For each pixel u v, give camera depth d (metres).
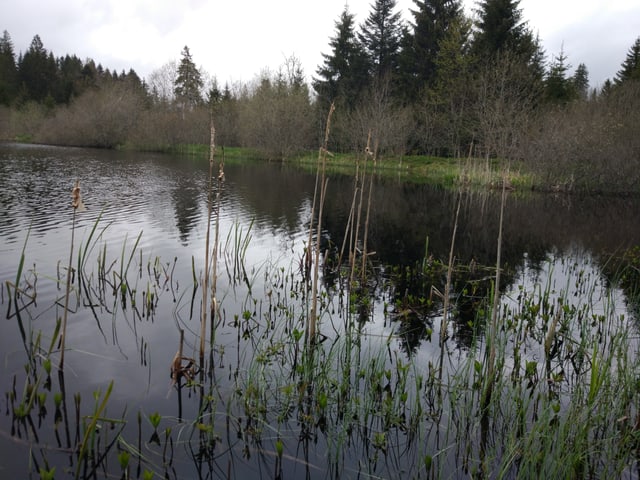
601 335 6.77
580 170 27.48
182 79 64.75
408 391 5.21
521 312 7.49
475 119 35.50
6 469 3.64
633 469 3.99
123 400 4.71
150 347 5.91
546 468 3.88
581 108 31.23
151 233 12.36
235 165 39.19
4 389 4.74
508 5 37.97
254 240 12.67
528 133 29.81
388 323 7.27
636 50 54.66
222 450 4.05
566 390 5.28
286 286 8.83
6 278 7.96
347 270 10.27
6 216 13.17
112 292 7.77
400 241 14.12
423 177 35.72
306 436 4.34
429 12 45.94
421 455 4.05
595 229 17.00
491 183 29.34
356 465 3.96
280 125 46.09
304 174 34.28
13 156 34.19
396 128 40.34
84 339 6.04
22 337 5.93
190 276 8.95
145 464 3.82
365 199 22.94
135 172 28.03
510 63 33.91
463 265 11.38
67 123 53.38
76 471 3.63
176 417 4.47
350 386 5.11
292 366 5.63
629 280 10.24
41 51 89.75
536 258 12.45
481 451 4.18
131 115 53.56
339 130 47.28
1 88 73.69
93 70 90.69
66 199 16.42
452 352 6.29
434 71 45.53
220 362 5.63
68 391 4.80
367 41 53.09
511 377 5.44
